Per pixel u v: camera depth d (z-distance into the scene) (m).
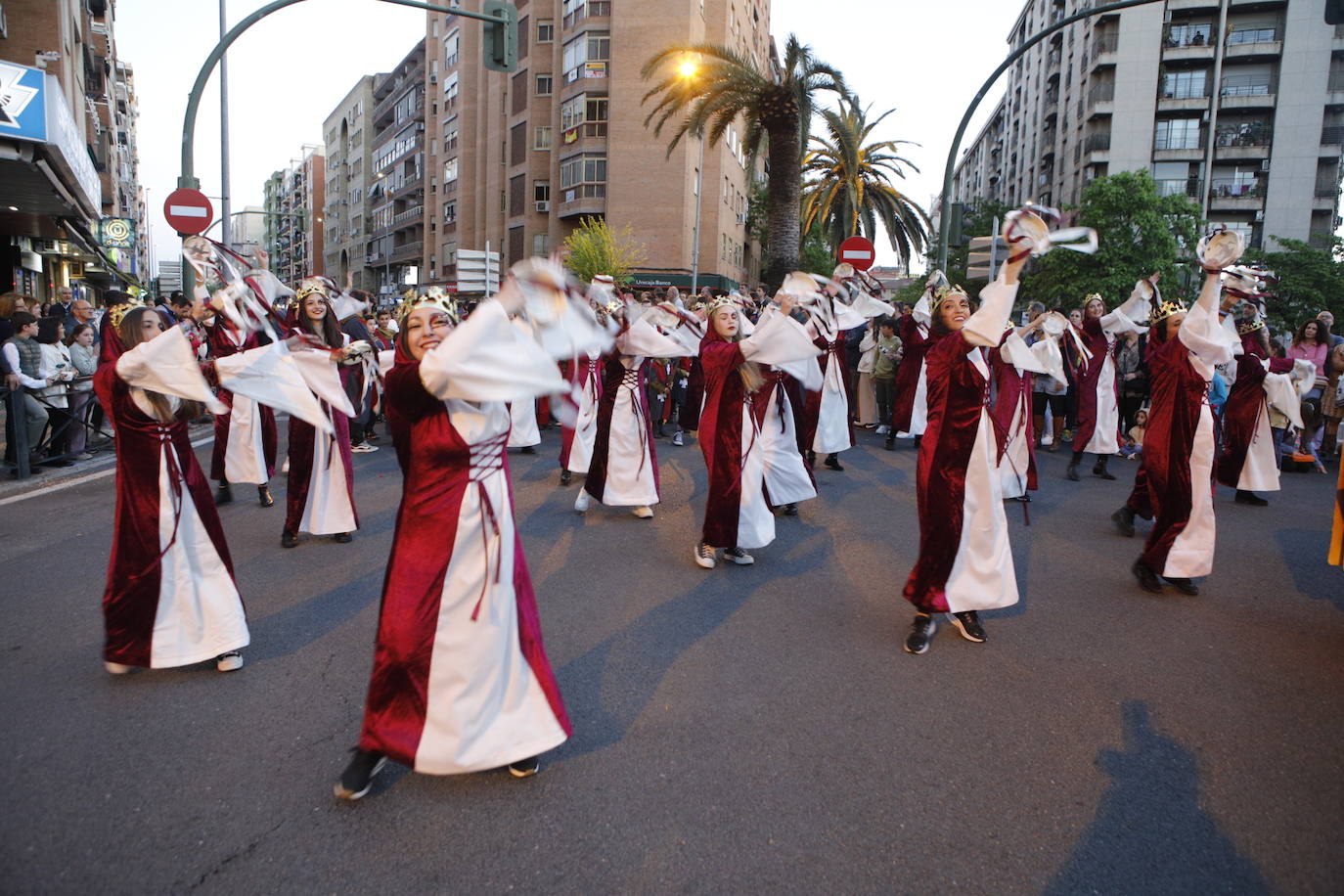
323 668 4.12
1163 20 47.31
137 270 56.34
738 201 43.62
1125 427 11.62
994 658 4.35
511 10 12.34
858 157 28.73
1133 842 2.82
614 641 4.52
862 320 7.92
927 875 2.64
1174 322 5.33
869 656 4.35
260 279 5.86
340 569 5.71
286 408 3.92
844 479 9.28
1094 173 49.16
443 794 3.05
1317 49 45.62
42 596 5.12
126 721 3.57
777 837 2.82
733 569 5.85
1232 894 2.58
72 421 9.67
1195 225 34.84
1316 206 46.41
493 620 2.92
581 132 38.25
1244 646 4.55
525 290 2.78
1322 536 7.00
